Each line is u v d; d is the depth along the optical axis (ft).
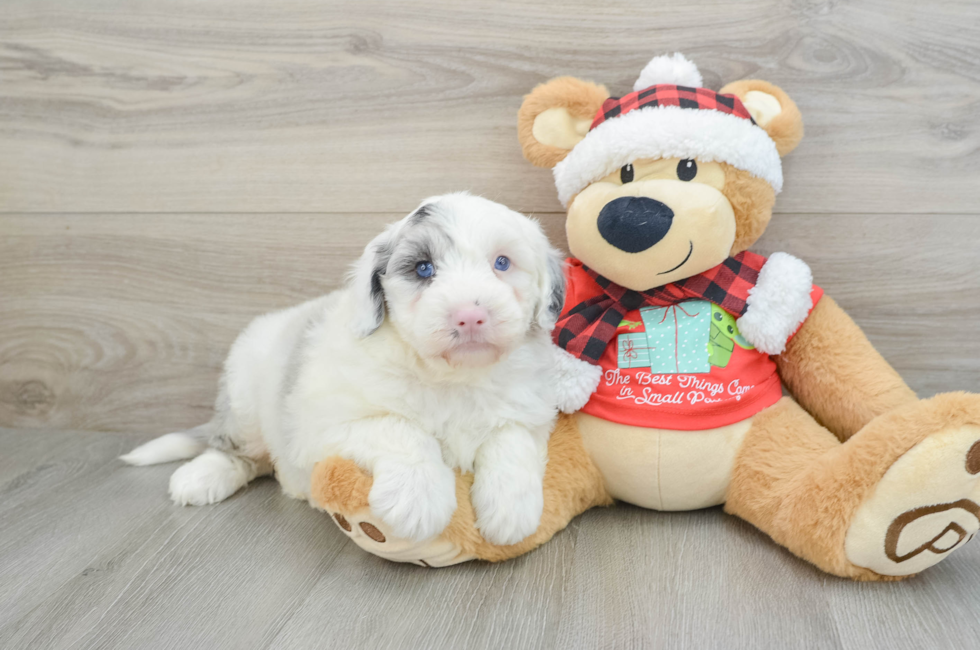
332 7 6.11
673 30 5.78
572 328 5.10
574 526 4.99
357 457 4.23
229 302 6.75
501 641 3.69
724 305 4.83
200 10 6.28
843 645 3.57
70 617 3.99
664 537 4.76
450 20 5.99
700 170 4.70
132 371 7.02
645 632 3.72
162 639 3.78
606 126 4.82
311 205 6.48
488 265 4.28
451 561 4.39
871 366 4.80
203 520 5.18
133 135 6.59
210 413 6.98
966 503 3.81
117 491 5.70
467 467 4.63
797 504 4.28
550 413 4.75
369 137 6.29
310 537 4.93
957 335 5.93
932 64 5.58
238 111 6.41
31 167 6.78
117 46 6.46
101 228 6.79
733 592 4.06
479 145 6.17
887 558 3.96
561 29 5.89
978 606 3.86
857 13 5.56
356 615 3.96
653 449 4.72
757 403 4.79
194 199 6.62
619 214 4.54
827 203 5.88
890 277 5.92
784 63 5.70
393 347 4.42
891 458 3.88
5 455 6.50
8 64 6.61
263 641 3.74
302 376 4.71
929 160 5.71
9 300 7.04
